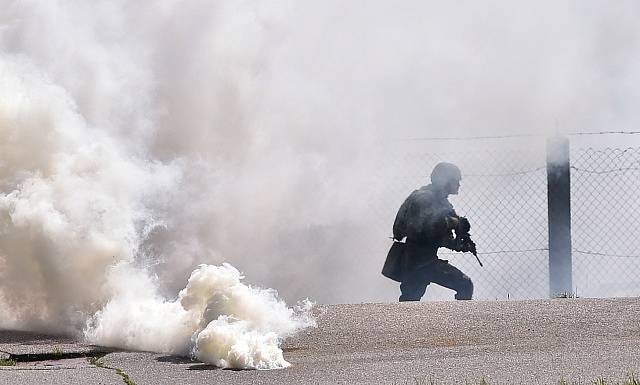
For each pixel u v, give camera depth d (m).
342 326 22.16
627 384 14.95
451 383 15.73
